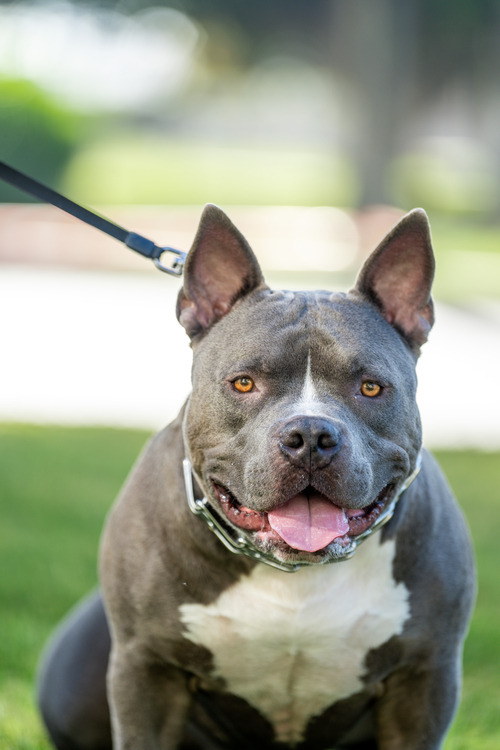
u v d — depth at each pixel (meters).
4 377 17.22
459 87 52.91
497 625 7.92
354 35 45.28
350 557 4.69
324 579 4.92
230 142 76.62
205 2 49.59
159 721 5.20
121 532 5.16
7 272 30.91
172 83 69.38
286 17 49.53
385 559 4.96
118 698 5.15
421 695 5.13
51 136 41.41
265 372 4.76
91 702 5.81
